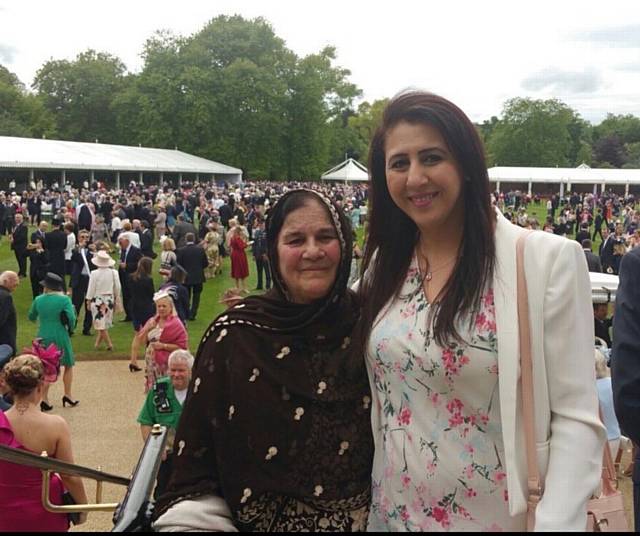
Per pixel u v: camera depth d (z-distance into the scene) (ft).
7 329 27.63
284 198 6.89
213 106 247.50
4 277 27.76
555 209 167.73
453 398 5.94
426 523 6.04
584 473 5.37
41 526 12.59
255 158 258.57
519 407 5.67
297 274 6.62
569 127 410.31
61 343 28.17
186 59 255.50
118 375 33.37
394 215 6.80
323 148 277.03
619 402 7.22
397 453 6.27
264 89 249.34
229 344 6.51
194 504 6.23
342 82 321.11
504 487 5.78
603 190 226.99
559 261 5.66
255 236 62.18
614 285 28.63
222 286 60.95
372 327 6.55
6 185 181.27
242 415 6.35
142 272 39.58
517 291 5.72
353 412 6.63
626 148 423.23
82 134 307.99
